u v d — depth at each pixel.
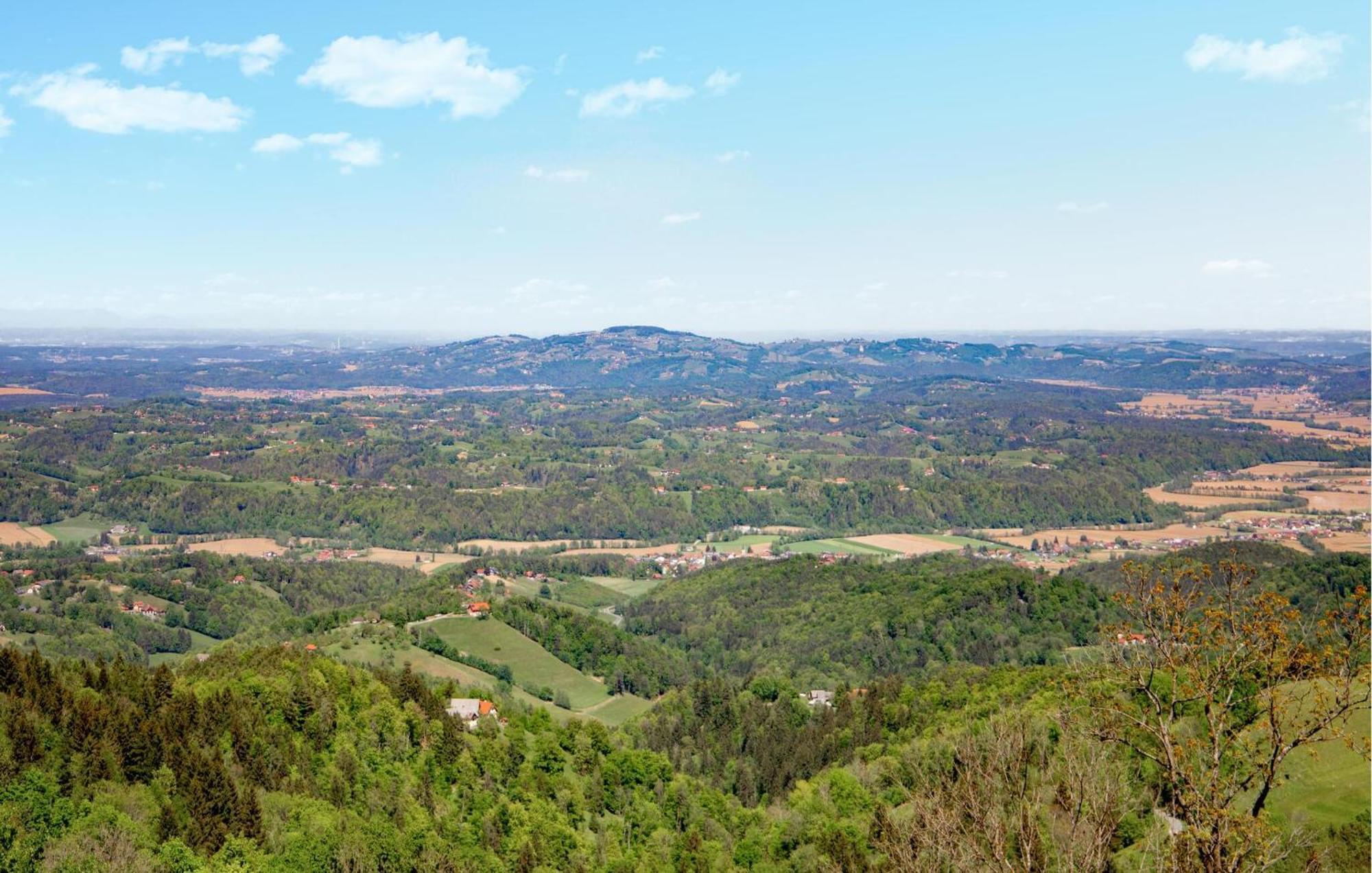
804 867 79.06
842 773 93.50
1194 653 31.19
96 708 85.00
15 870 64.88
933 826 37.28
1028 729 48.62
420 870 79.31
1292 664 29.77
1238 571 31.67
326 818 79.69
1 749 76.81
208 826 73.88
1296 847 31.30
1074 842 34.47
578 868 85.88
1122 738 33.44
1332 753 68.50
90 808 72.69
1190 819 30.30
